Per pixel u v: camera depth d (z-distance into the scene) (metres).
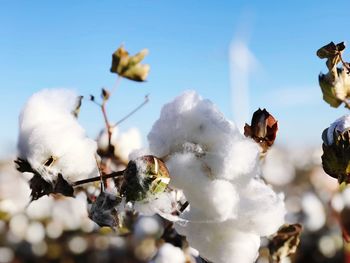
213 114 0.24
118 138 0.42
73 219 1.16
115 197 0.27
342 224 0.42
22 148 0.26
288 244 0.36
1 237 1.24
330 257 1.25
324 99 0.33
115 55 0.36
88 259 1.08
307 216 1.27
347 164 0.29
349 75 0.33
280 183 1.20
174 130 0.24
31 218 1.22
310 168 1.57
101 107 0.36
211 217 0.23
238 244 0.24
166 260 0.39
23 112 0.26
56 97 0.26
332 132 0.29
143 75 0.37
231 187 0.23
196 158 0.23
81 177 0.27
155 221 0.64
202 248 0.24
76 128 0.26
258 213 0.23
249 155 0.23
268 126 0.29
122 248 1.01
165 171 0.23
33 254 1.22
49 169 0.26
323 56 0.33
